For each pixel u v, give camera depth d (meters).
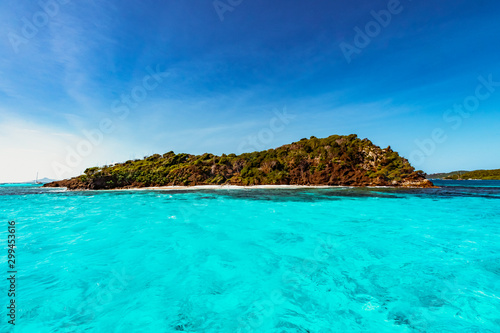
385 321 3.98
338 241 8.68
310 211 15.89
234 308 4.42
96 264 6.65
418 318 4.04
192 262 6.75
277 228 10.88
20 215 15.62
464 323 3.92
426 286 5.15
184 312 4.30
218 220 12.93
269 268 6.27
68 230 10.81
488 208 17.09
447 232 9.98
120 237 9.50
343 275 5.77
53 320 4.10
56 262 6.80
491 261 6.56
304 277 5.68
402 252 7.38
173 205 20.27
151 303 4.61
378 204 19.36
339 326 3.88
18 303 4.61
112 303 4.62
